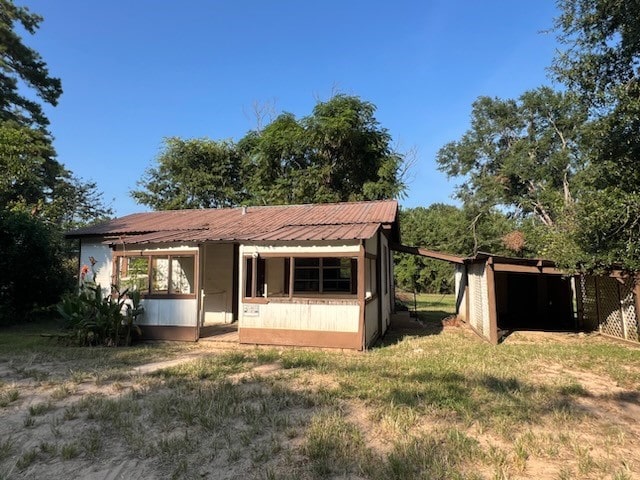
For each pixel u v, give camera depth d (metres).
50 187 29.28
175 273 14.12
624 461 3.88
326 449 4.06
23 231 14.72
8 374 7.27
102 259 14.77
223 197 29.53
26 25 23.81
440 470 3.66
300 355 8.62
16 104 24.12
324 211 14.05
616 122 9.40
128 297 10.82
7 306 14.03
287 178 25.62
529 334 12.27
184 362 8.13
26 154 18.05
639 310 10.24
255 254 9.92
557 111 32.09
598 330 12.45
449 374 6.93
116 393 6.11
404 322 15.50
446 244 36.31
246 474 3.71
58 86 25.55
